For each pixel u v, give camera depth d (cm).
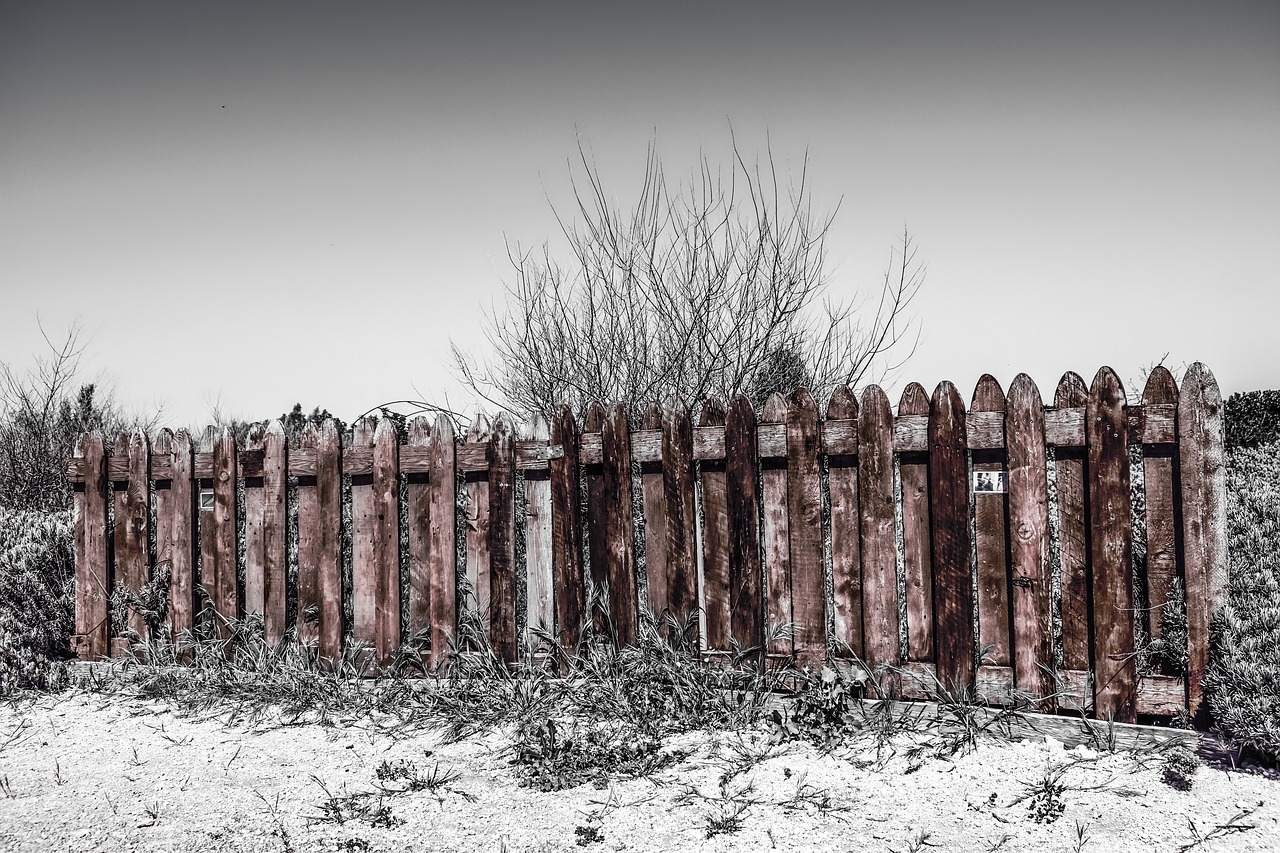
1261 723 390
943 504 474
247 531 610
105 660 634
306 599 592
